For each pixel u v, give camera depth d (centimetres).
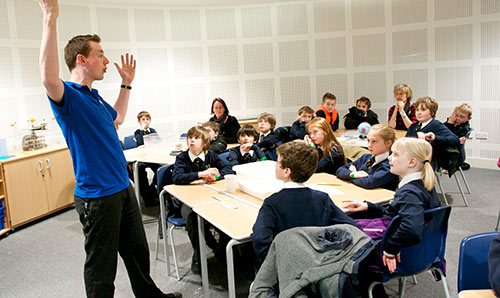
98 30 551
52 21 163
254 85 636
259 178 245
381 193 235
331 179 274
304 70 631
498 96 533
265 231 168
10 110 460
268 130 421
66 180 449
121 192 200
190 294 254
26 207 400
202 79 622
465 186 464
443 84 573
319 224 175
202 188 266
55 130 504
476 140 559
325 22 616
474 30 540
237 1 597
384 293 206
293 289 147
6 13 453
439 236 185
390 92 607
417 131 393
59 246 350
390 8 587
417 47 582
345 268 148
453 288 245
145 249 218
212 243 291
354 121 526
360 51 611
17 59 464
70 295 264
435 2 561
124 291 264
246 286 259
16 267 310
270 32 625
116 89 575
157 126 607
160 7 590
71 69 195
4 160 377
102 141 191
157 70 598
